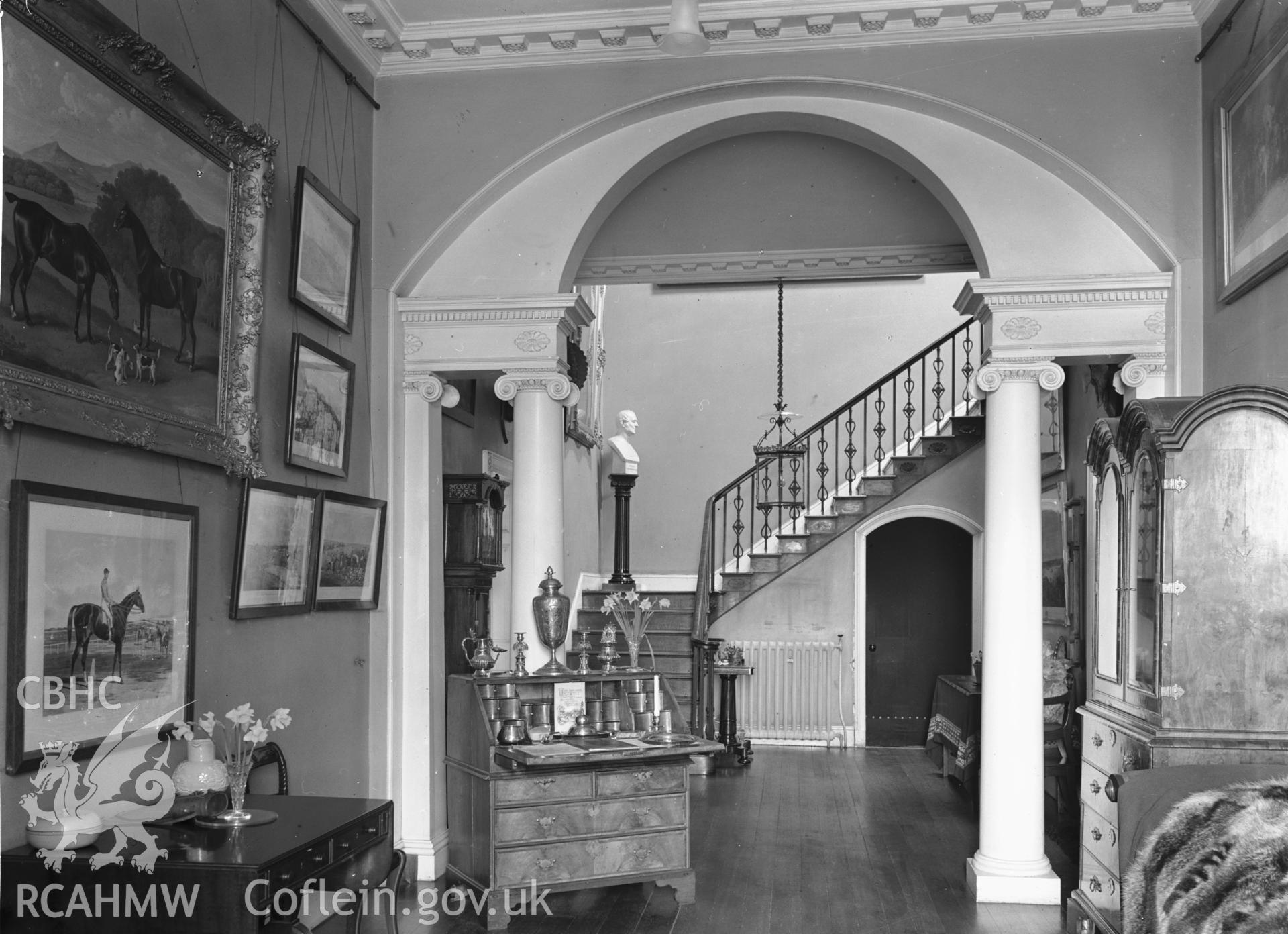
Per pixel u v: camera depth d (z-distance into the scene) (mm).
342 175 6254
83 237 3770
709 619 11305
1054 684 8219
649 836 5980
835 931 5547
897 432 12773
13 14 3408
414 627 6703
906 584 12266
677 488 13023
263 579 5074
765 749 11359
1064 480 8594
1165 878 3973
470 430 8883
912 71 6355
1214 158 5840
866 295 12961
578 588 11852
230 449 4707
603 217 6973
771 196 7512
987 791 6184
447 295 6789
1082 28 6230
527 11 6348
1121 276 6172
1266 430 4559
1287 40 4832
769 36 6340
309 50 5820
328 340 5996
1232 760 4402
